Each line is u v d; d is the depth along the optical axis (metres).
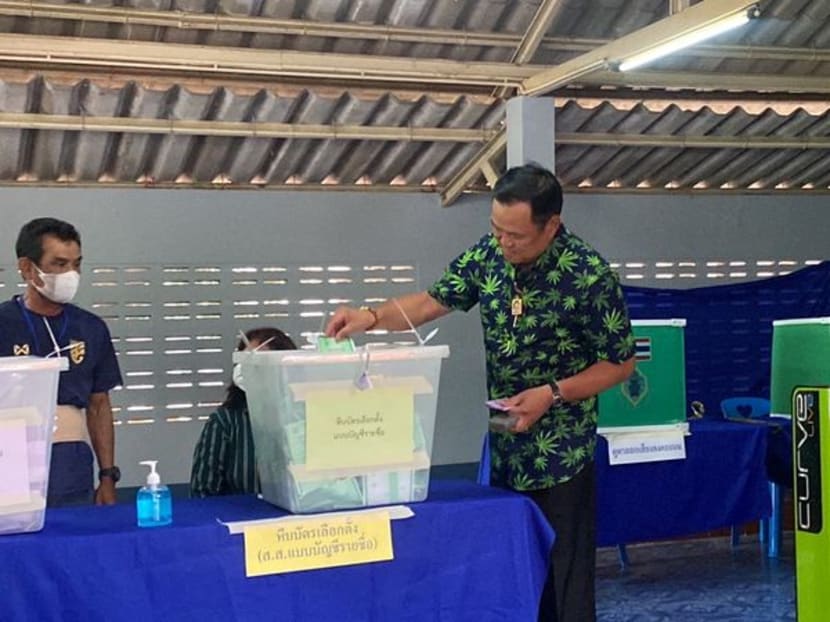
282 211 6.83
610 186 7.52
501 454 2.54
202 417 6.66
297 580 2.09
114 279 6.48
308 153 6.38
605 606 4.74
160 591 1.99
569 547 2.48
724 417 5.63
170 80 5.32
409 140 6.19
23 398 1.95
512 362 2.50
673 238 7.72
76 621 1.93
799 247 8.03
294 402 2.12
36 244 2.94
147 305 6.55
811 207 8.06
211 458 3.00
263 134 5.86
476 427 7.29
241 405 3.08
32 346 3.01
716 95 6.29
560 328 2.45
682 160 7.16
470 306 2.67
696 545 5.96
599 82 5.49
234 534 2.04
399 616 2.17
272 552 2.06
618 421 4.65
